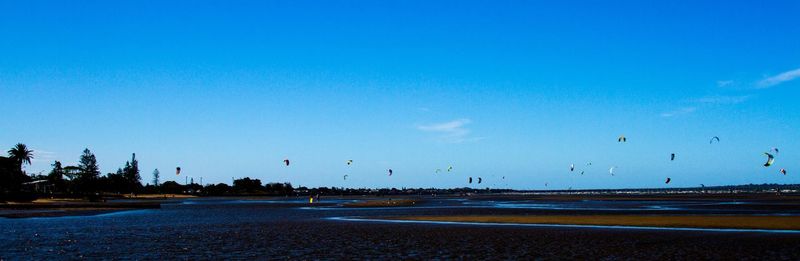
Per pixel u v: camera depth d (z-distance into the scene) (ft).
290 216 193.88
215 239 108.06
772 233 104.58
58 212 215.92
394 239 104.37
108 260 80.69
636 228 118.93
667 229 115.34
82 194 474.08
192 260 80.33
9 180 357.41
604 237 102.68
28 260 80.89
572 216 164.35
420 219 157.07
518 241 98.53
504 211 226.79
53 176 523.70
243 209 273.33
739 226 117.29
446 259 79.25
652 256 79.36
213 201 479.00
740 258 76.38
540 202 384.47
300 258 81.56
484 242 97.76
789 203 293.43
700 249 85.05
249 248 93.35
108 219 176.96
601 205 298.35
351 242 100.32
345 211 238.68
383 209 262.47
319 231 123.54
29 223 156.04
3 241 105.09
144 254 86.69
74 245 98.58
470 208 269.64
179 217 190.08
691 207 253.65
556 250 86.58
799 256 77.30
